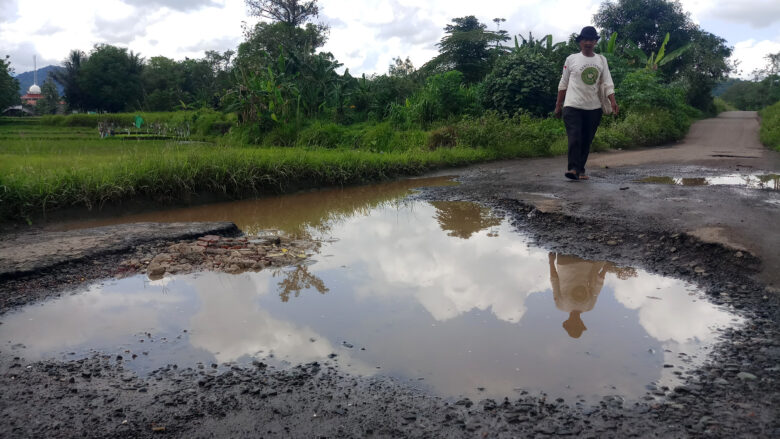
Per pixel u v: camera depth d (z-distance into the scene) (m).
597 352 2.24
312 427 1.69
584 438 1.60
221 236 4.41
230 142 16.02
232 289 3.14
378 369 2.11
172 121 33.81
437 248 4.09
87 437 1.64
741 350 2.19
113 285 3.19
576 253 3.80
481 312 2.74
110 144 13.67
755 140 17.08
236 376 2.05
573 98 6.61
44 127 39.50
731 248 3.35
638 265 3.46
